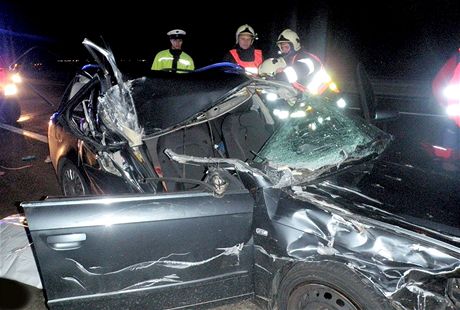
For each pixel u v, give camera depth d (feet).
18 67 27.22
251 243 7.88
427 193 8.27
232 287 7.95
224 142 10.88
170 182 9.61
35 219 6.88
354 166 8.94
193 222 7.46
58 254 7.00
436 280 6.30
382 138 10.02
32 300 9.45
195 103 8.42
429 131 21.61
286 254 7.26
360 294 6.49
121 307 7.50
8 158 20.08
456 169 9.74
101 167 10.23
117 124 9.39
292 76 14.52
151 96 9.05
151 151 9.75
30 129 25.89
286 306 7.49
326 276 6.81
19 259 10.70
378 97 32.12
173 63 19.52
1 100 26.58
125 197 7.28
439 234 6.92
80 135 10.73
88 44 9.36
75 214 7.01
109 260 7.22
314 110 10.00
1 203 14.87
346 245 6.79
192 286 7.68
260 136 11.19
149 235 7.30
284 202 7.61
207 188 7.71
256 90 10.58
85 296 7.26
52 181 17.01
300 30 71.97
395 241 6.59
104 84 10.12
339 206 7.54
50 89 45.29
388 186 8.43
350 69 49.06
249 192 7.93
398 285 6.33
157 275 7.50
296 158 8.84
